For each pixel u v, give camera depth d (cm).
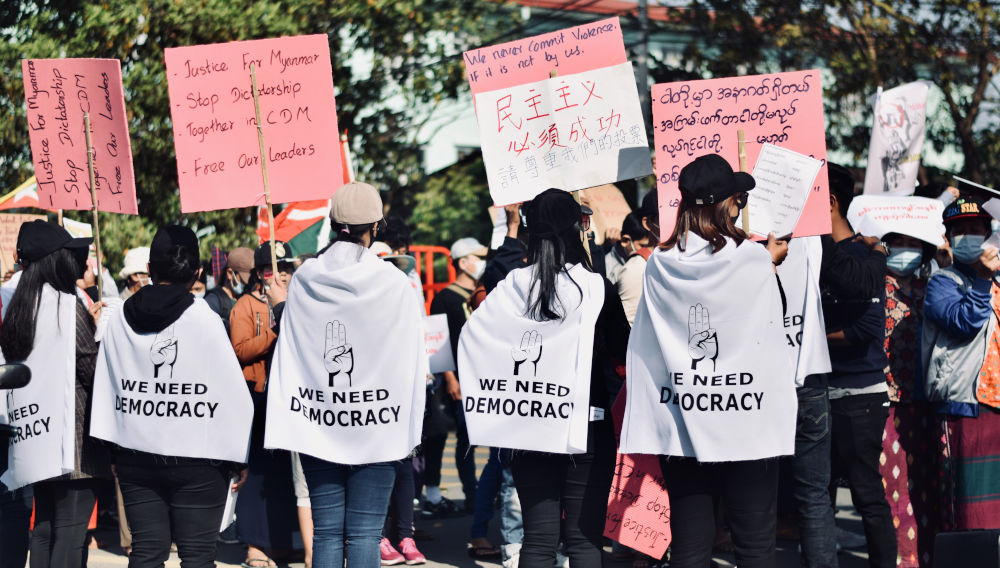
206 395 415
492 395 406
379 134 1536
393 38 1411
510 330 404
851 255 486
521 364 401
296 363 419
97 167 511
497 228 622
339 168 507
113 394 424
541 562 405
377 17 1380
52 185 517
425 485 796
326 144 505
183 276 428
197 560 421
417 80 1491
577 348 396
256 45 504
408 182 1728
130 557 423
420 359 422
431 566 620
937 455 538
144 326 416
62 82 508
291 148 505
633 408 388
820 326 461
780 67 1620
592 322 398
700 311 370
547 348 398
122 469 421
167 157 1171
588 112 480
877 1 1538
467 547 676
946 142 1608
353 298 409
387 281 412
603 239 737
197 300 423
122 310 423
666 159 464
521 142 488
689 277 371
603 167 479
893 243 564
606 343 412
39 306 440
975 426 497
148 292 421
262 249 557
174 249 426
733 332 367
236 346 550
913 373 548
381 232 680
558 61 491
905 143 612
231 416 418
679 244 380
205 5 1152
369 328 410
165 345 414
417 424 420
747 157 458
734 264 367
